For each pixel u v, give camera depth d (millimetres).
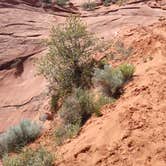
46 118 11117
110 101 8375
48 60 11562
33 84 14852
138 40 11719
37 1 23953
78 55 11289
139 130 6422
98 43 12594
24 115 13203
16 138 9406
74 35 11391
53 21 20672
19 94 14617
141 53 10766
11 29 18891
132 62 10414
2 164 8258
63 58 11312
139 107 7047
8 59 16797
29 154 7703
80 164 6508
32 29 19078
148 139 6129
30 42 17672
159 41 10969
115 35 14570
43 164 7078
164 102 6988
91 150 6672
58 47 11375
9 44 17688
